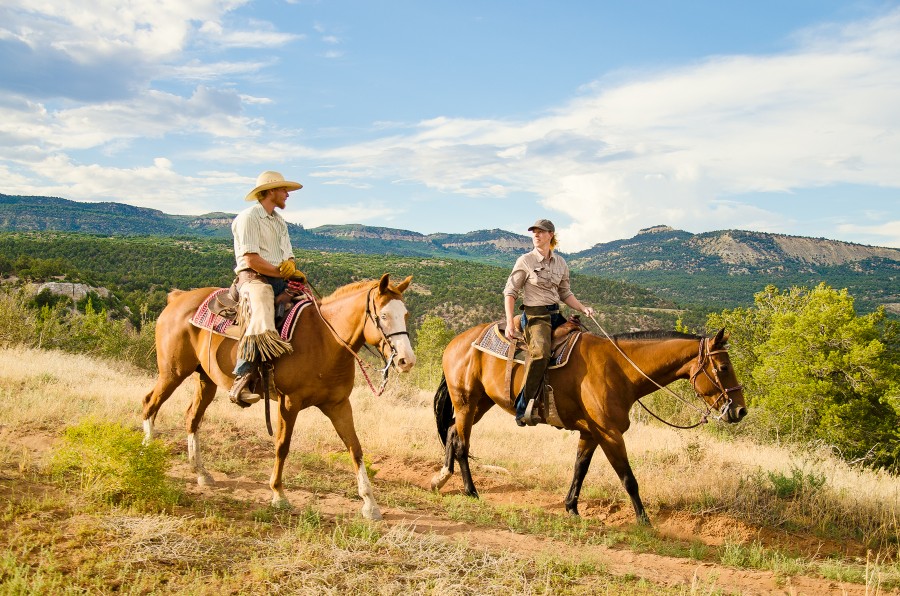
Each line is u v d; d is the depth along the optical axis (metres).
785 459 11.23
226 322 6.48
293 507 6.11
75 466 5.77
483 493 8.54
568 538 6.28
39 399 9.54
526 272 7.52
